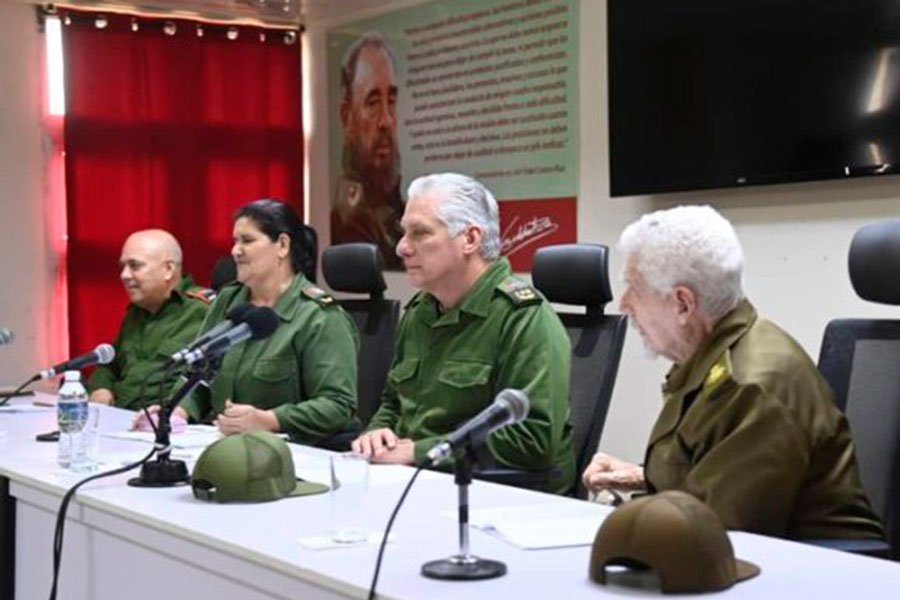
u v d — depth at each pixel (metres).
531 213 5.09
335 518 1.84
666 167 4.38
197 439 2.90
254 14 6.14
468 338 2.79
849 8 3.76
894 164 3.64
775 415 1.88
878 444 2.26
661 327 2.03
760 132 4.05
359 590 1.43
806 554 1.62
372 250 3.91
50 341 5.75
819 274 3.98
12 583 2.44
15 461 2.55
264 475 2.04
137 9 5.87
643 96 4.45
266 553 1.62
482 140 5.32
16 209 5.65
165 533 1.87
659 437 2.05
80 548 2.16
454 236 2.76
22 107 5.65
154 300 4.45
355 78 6.04
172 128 5.95
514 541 1.67
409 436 2.84
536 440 2.65
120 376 4.52
